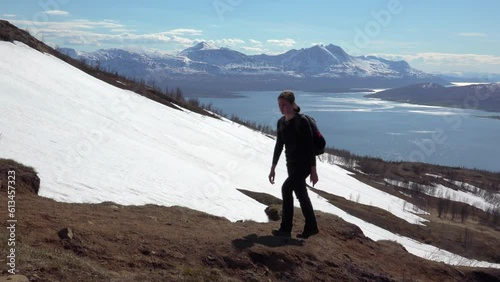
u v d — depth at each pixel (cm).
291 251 765
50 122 2631
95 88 5894
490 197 12406
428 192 11506
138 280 561
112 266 611
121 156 2444
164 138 4628
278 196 3869
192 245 723
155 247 693
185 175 2692
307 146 793
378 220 5359
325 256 796
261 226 957
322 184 7706
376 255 938
